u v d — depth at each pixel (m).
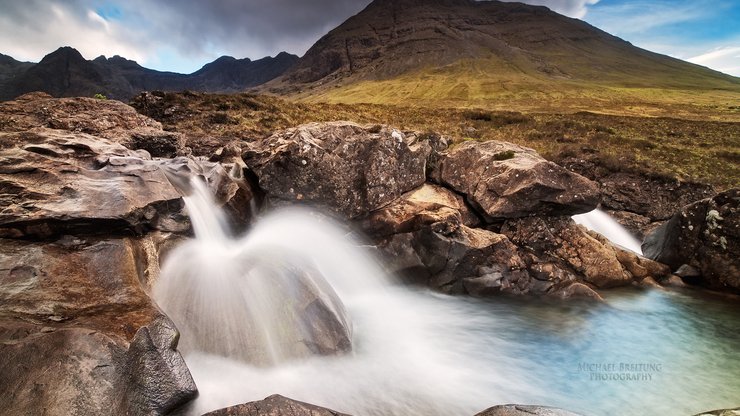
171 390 7.08
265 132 36.75
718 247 17.70
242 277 10.99
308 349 9.88
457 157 20.25
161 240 12.09
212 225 14.70
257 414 6.76
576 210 17.72
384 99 158.62
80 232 10.45
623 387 10.63
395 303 15.52
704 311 15.71
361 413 8.76
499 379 10.77
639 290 17.33
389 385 9.93
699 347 12.97
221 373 8.94
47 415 6.00
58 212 10.16
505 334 13.44
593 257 17.23
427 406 9.27
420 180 19.48
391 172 18.02
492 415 7.46
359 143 17.70
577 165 33.06
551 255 17.33
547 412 7.49
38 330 7.05
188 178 15.42
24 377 6.34
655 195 29.56
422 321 14.10
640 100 122.75
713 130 56.91
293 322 10.12
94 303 8.44
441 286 16.42
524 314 14.99
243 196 16.41
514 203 17.39
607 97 129.75
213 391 8.27
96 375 6.64
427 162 20.83
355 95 175.62
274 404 7.01
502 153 19.48
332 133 17.84
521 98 131.88
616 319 14.83
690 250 18.55
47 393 6.23
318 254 15.62
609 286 17.31
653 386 10.71
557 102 118.56
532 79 175.38
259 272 11.12
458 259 16.08
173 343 7.80
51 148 13.05
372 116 55.66
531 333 13.55
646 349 12.77
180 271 11.27
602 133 49.84
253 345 9.62
